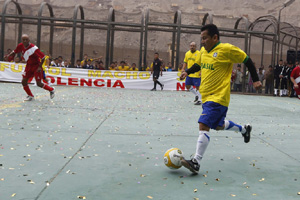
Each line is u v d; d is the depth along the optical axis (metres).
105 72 15.18
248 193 2.34
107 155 3.28
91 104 7.76
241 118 6.56
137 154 3.37
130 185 2.42
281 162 3.26
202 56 3.17
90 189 2.30
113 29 16.58
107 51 15.36
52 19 15.29
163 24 15.58
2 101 7.52
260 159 3.35
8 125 4.66
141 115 6.32
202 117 2.89
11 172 2.62
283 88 15.49
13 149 3.35
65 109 6.64
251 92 17.20
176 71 15.86
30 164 2.86
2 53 15.34
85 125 4.97
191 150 3.64
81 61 15.94
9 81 14.78
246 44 15.73
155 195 2.23
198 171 2.79
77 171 2.72
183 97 11.30
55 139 3.92
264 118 6.71
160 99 10.08
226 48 2.96
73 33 15.34
